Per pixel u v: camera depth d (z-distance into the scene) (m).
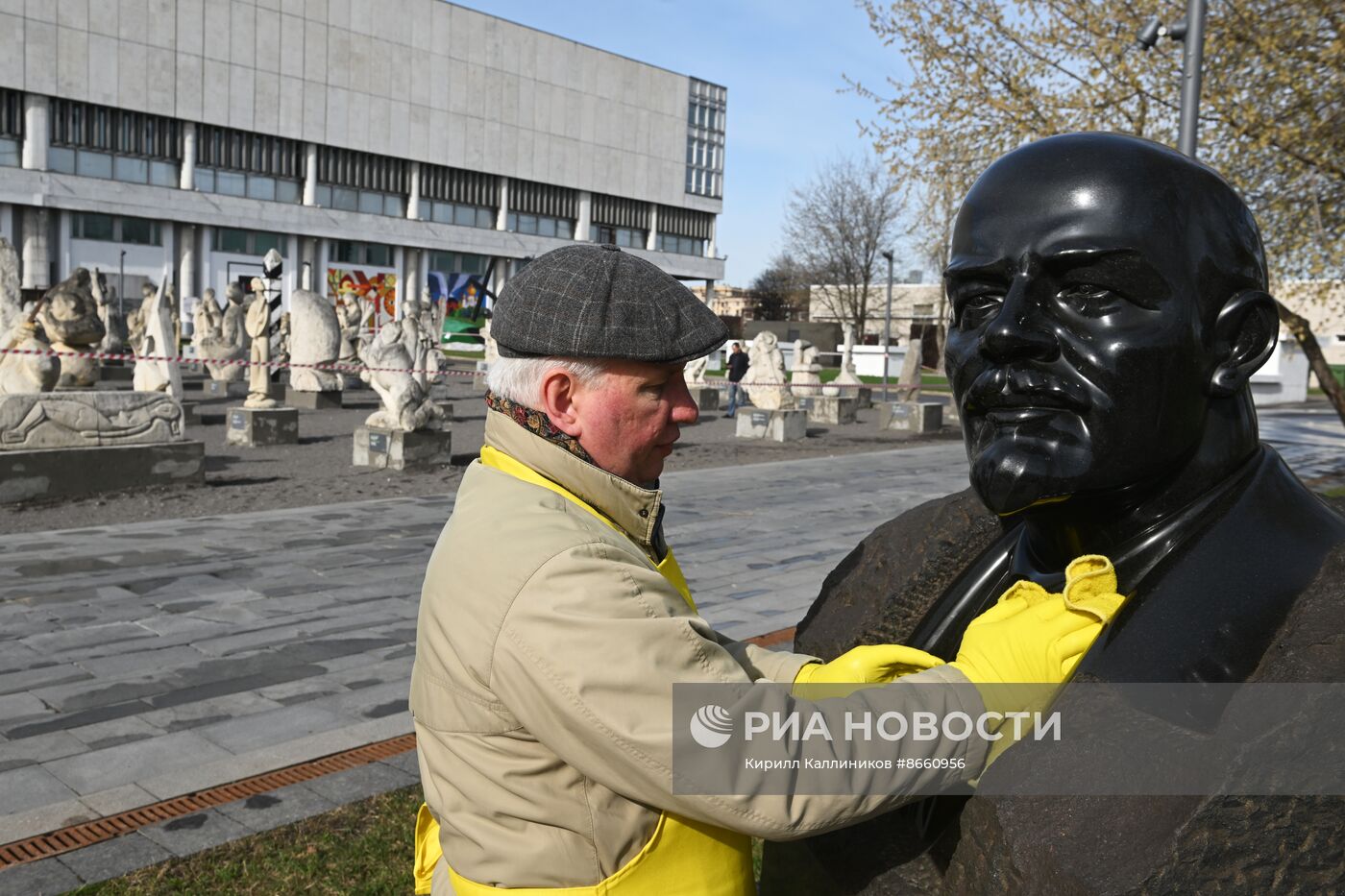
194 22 42.09
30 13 38.09
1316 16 7.23
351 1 46.56
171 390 16.61
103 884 3.18
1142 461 1.19
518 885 1.29
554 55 54.53
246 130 44.00
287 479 11.73
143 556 7.60
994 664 1.21
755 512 10.31
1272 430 19.28
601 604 1.21
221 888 3.17
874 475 13.40
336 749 4.22
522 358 1.40
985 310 1.31
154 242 42.31
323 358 21.55
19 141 38.59
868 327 57.22
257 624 5.95
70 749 4.18
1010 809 1.12
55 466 9.77
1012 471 1.22
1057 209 1.20
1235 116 7.68
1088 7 8.54
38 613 6.08
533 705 1.21
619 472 1.43
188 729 4.41
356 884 3.19
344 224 47.22
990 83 9.16
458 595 1.29
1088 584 1.21
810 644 1.83
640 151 59.31
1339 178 7.48
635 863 1.28
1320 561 1.18
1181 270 1.17
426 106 49.72
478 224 53.03
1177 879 0.95
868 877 1.36
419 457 12.77
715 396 25.28
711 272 64.56
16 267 14.23
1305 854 0.92
